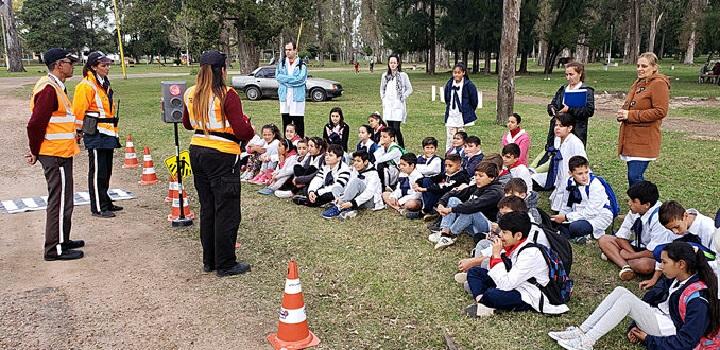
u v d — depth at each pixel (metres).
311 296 4.39
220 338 3.78
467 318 4.01
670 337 3.28
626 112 5.66
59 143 5.05
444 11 39.06
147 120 15.09
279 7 23.61
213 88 4.45
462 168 6.41
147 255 5.32
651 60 5.62
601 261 5.03
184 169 6.37
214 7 22.38
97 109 6.34
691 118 15.20
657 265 4.32
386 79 9.07
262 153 8.05
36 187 7.99
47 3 67.31
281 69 9.66
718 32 26.88
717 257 3.66
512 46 13.02
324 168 6.93
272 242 5.65
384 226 6.14
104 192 6.61
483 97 21.94
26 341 3.74
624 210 6.58
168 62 78.38
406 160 6.50
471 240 5.62
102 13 71.31
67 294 4.46
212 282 4.69
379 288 4.52
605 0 48.50
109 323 3.98
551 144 7.32
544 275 4.05
